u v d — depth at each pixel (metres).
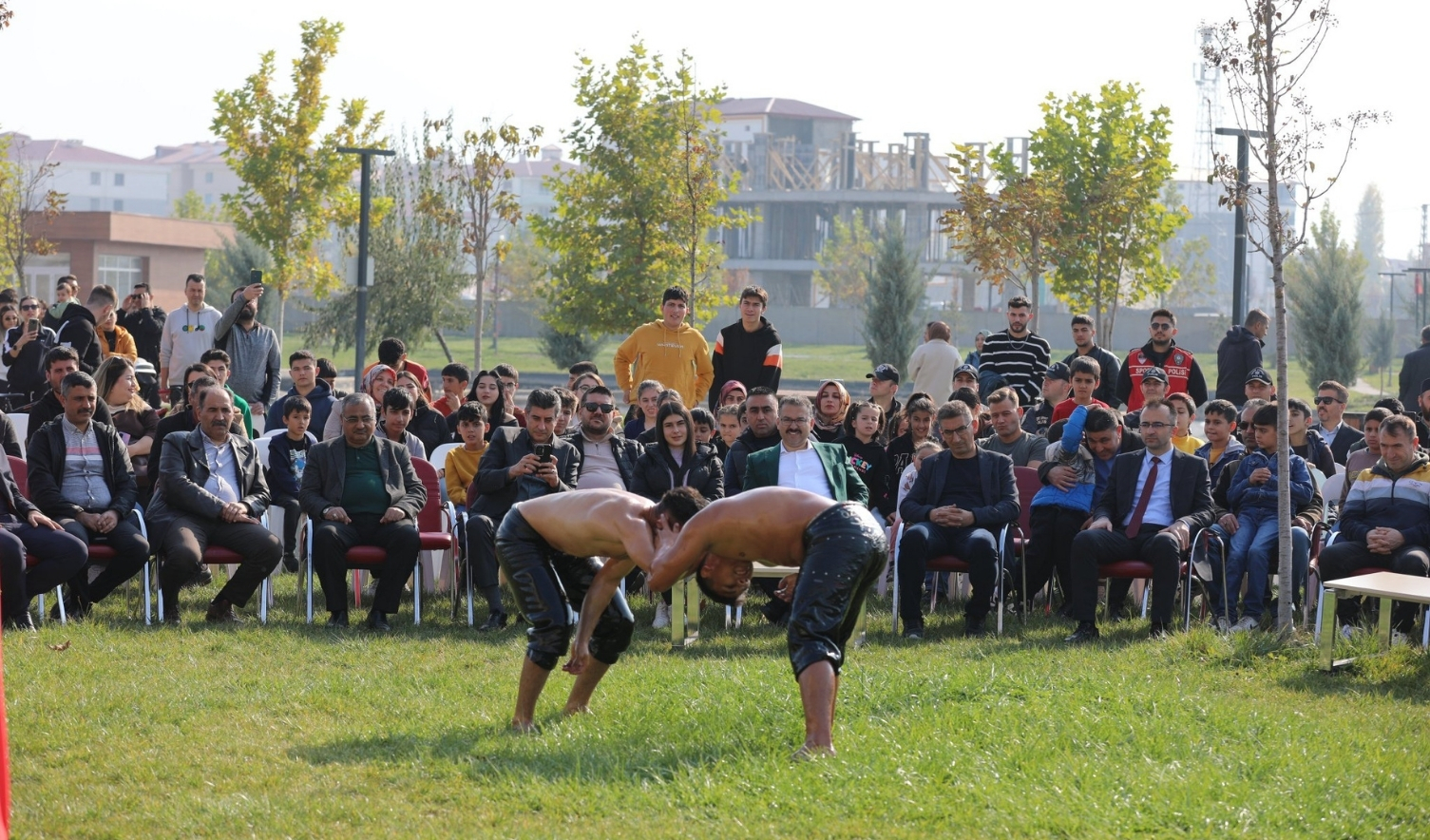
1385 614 8.59
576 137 25.91
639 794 5.41
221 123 31.88
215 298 52.31
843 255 73.88
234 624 9.39
